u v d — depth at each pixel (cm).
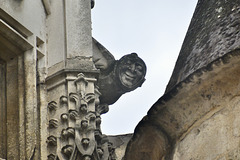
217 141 972
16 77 1246
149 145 1055
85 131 1213
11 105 1229
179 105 1013
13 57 1259
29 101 1227
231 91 976
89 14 1320
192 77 991
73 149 1197
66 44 1281
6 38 1248
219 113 981
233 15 1032
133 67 1340
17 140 1203
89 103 1230
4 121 1221
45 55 1280
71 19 1305
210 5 1082
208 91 990
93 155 1205
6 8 1254
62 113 1221
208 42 1033
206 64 998
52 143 1209
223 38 1016
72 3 1320
